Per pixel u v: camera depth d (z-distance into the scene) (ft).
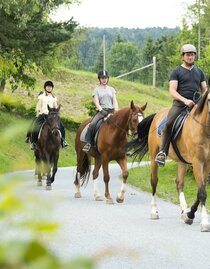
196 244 29.81
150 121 42.68
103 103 51.96
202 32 232.32
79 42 170.09
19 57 112.57
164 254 26.81
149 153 41.88
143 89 262.67
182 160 38.73
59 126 62.75
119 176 81.76
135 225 36.11
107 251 3.84
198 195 35.63
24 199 3.68
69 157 133.59
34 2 107.14
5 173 4.20
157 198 54.29
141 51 542.16
